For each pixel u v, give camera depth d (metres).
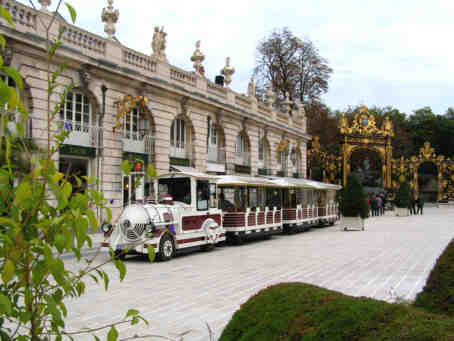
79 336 5.99
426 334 2.36
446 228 25.86
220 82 37.38
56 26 18.73
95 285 9.52
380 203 40.97
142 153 23.66
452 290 3.76
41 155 2.06
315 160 47.38
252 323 3.22
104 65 20.80
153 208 13.54
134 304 7.79
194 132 28.16
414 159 49.84
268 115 39.09
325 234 23.31
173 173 15.52
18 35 16.70
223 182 18.00
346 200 25.53
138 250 12.78
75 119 20.09
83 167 20.86
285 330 2.96
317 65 49.69
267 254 14.94
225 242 19.44
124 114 21.48
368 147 45.44
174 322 6.68
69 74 19.44
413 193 48.81
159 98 24.73
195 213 15.34
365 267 11.86
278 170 41.19
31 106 17.70
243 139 35.66
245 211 18.78
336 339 2.68
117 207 21.16
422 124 80.31
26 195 1.80
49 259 1.83
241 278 10.31
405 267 11.85
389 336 2.50
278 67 49.47
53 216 1.97
